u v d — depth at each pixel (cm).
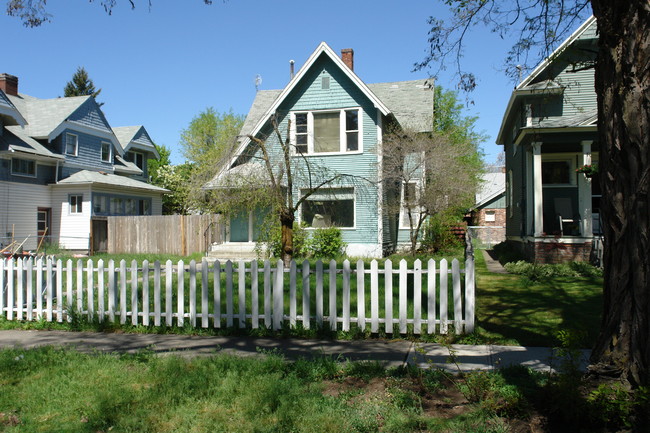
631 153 387
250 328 715
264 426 379
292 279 700
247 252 1925
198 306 855
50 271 784
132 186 2753
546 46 777
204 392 449
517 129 1866
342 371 518
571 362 418
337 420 382
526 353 592
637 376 380
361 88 1883
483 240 3628
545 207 1694
